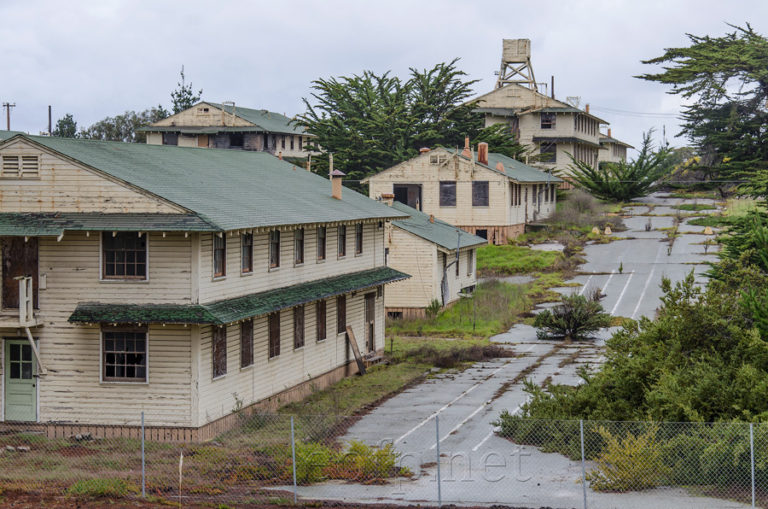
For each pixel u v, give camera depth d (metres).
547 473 23.52
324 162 84.81
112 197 27.30
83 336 27.58
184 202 27.50
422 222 56.78
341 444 26.97
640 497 21.38
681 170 95.50
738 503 20.80
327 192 40.97
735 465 21.42
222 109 99.81
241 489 22.41
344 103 89.38
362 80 91.25
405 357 42.78
